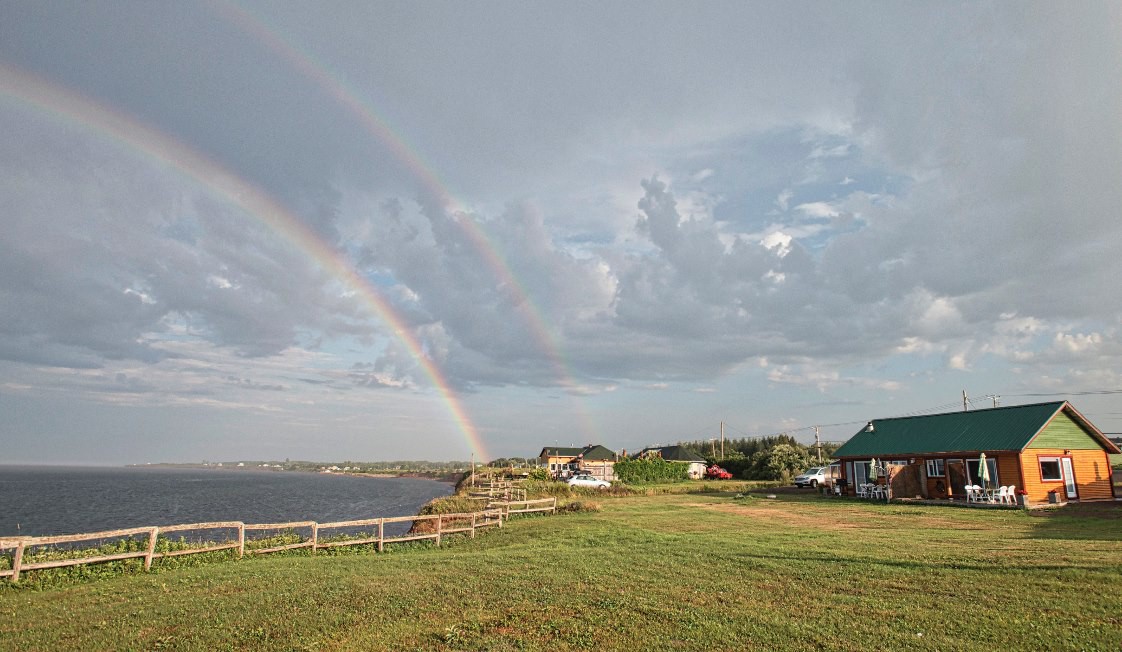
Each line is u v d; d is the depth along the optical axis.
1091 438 32.59
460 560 15.31
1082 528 20.31
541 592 11.29
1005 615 9.37
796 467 69.88
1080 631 8.59
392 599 11.01
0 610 11.20
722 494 45.50
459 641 8.57
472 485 62.28
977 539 17.84
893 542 17.41
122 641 8.99
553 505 33.06
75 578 14.25
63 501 77.38
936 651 7.94
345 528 40.69
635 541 18.62
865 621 9.20
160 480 177.00
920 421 39.22
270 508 63.78
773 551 15.93
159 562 15.97
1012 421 33.16
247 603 11.02
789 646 8.21
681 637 8.60
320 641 8.70
